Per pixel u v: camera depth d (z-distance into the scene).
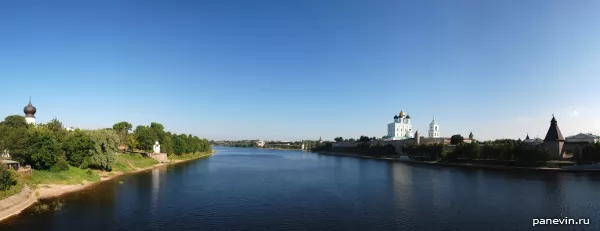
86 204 61.25
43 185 70.44
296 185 90.44
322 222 52.78
